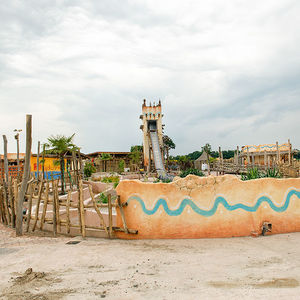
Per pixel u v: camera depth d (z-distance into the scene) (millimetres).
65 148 16359
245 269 5020
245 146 48031
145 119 54625
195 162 65125
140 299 3777
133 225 7852
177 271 5000
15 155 34938
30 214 9078
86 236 8258
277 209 8055
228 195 7852
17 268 5305
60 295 3977
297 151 43625
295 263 5297
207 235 7734
